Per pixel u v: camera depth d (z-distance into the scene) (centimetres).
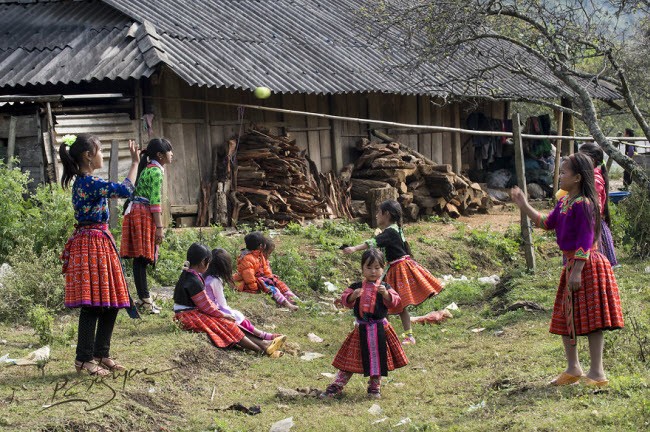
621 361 649
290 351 843
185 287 823
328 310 1052
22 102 1261
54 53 1405
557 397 577
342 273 1234
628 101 1143
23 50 1420
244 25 1652
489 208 1870
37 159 1247
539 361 696
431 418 610
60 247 994
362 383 739
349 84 1567
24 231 1002
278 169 1496
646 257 1135
